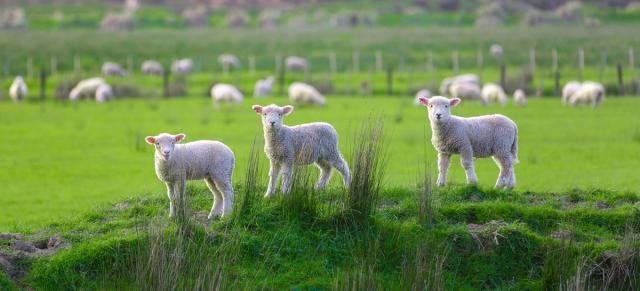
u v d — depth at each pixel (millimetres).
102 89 72688
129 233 20016
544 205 22625
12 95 72938
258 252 19625
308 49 112438
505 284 19797
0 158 43812
